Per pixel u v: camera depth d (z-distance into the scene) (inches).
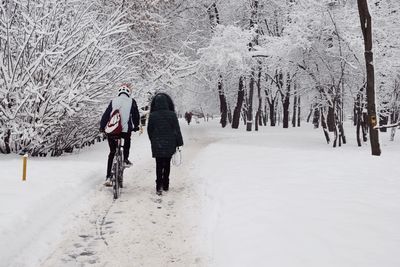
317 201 252.8
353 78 718.5
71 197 272.7
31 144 434.6
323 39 714.2
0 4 423.2
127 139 323.0
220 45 880.3
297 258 165.0
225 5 1178.6
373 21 700.7
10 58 417.7
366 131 757.9
